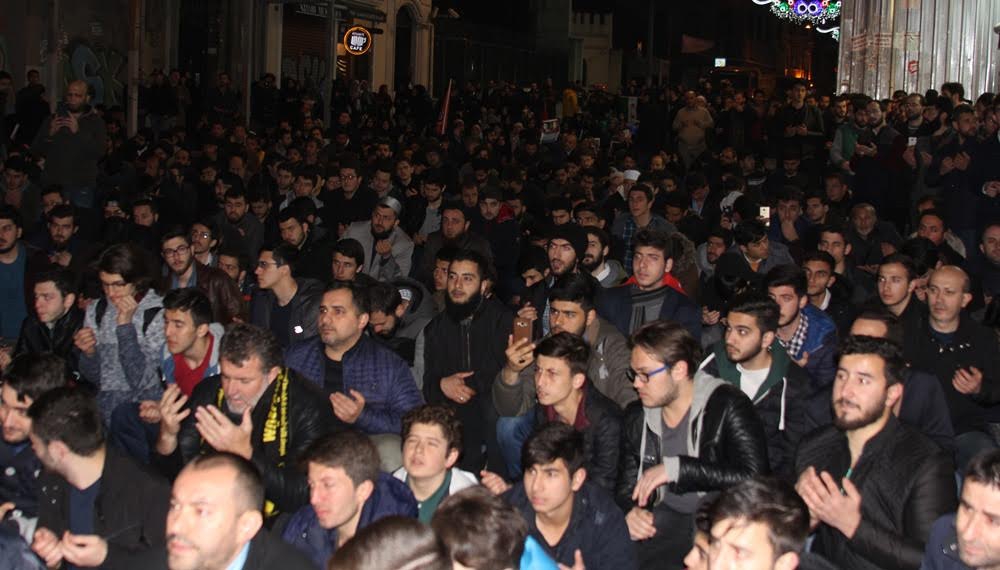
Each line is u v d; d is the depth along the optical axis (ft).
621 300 27.09
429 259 37.58
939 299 24.11
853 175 55.16
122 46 76.84
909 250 30.86
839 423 17.43
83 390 18.47
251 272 33.55
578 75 163.53
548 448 17.46
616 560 18.11
